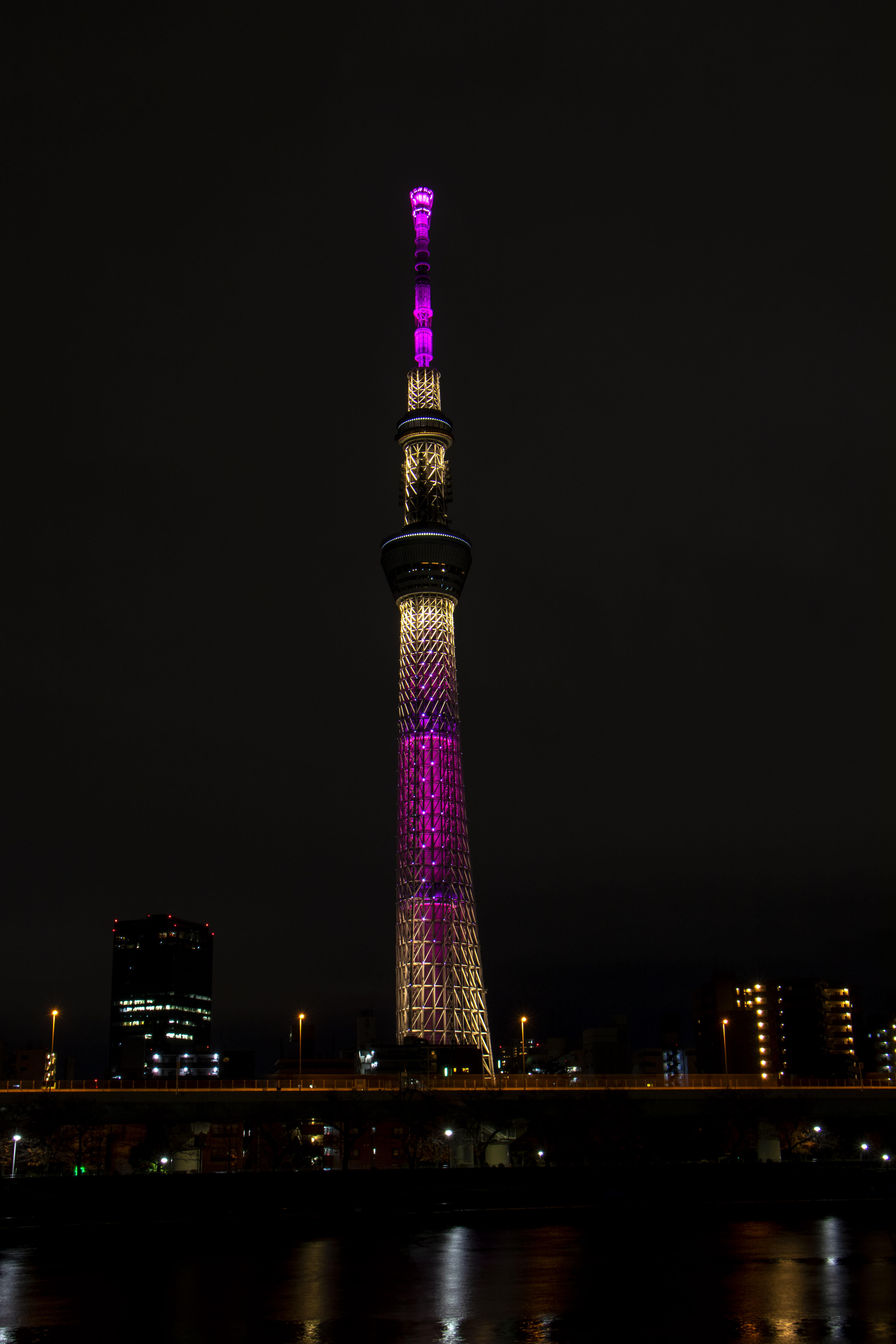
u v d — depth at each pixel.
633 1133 168.88
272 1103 156.00
